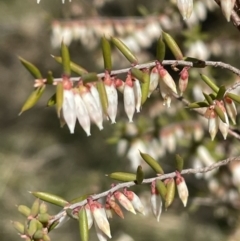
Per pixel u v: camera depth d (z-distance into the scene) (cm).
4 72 122
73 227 91
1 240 90
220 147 46
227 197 48
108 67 31
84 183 98
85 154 102
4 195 96
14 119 120
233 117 32
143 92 31
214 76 49
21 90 122
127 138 47
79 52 84
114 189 32
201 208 76
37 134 114
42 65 111
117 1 85
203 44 54
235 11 33
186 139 47
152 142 47
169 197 32
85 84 30
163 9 56
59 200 31
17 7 114
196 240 79
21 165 105
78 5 66
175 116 50
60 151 108
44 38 110
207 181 51
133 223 84
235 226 53
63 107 30
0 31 115
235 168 45
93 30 55
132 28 56
